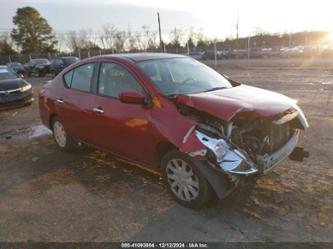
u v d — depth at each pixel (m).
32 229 3.19
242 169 3.00
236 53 40.34
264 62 28.33
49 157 5.24
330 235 2.86
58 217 3.38
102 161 4.92
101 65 4.36
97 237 3.02
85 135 4.66
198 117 3.25
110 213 3.41
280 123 3.27
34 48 63.56
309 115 7.06
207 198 3.26
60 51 62.47
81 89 4.67
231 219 3.18
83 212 3.46
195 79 4.15
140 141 3.70
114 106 3.97
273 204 3.40
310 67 21.06
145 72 3.83
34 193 3.96
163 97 3.51
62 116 5.05
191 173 3.30
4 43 60.25
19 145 6.07
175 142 3.21
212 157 2.99
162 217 3.29
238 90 3.87
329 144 5.09
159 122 3.41
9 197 3.89
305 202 3.40
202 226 3.09
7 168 4.86
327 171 4.11
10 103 9.60
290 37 46.75
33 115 9.04
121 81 4.00
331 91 10.45
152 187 3.95
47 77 25.33
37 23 63.97
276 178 3.97
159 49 46.44
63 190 4.00
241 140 3.17
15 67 28.62
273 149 3.42
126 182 4.13
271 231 2.96
